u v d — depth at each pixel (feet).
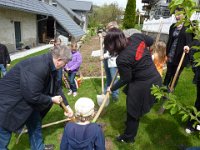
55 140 13.01
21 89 8.79
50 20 76.79
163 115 15.29
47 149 12.10
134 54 10.28
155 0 106.93
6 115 9.22
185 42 15.62
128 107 11.37
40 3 68.54
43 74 8.79
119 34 10.17
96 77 24.30
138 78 10.94
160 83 11.21
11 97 9.15
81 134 7.79
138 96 11.04
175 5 5.83
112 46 10.23
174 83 15.46
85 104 7.88
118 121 14.87
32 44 61.11
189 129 13.37
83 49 51.62
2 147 9.82
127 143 12.47
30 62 8.86
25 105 9.36
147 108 11.16
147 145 12.41
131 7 110.42
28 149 12.14
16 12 49.62
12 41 48.16
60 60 8.93
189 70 25.73
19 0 51.21
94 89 20.77
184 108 7.10
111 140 12.92
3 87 9.23
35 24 62.95
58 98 10.28
